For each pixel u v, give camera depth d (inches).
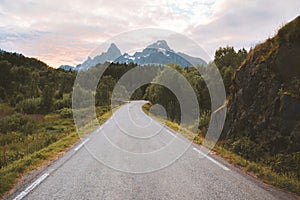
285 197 167.9
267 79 374.9
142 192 173.9
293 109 303.6
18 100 1903.3
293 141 285.0
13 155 354.9
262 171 225.6
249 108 398.6
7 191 174.2
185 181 199.3
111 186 186.2
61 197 163.0
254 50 448.8
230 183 194.2
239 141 361.4
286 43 355.3
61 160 272.1
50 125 901.2
